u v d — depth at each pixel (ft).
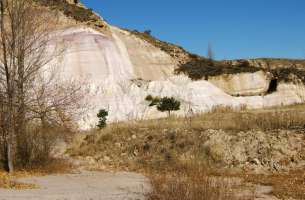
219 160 67.21
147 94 152.05
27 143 62.75
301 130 71.67
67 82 120.06
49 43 110.01
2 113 60.23
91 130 94.94
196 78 189.98
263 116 80.59
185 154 70.23
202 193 35.99
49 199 41.19
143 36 222.48
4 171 59.72
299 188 50.08
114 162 73.26
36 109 65.31
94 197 43.01
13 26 60.39
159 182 39.58
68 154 78.54
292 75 191.52
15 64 60.90
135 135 81.51
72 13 184.85
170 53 212.02
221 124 79.41
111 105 139.95
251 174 60.70
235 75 188.75
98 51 165.07
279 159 64.80
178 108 143.84
